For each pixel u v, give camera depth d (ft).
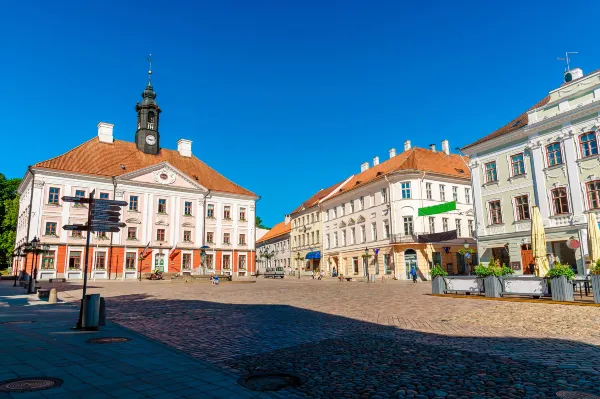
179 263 167.94
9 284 113.50
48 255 141.08
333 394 16.88
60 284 115.85
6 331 32.24
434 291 66.18
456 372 19.92
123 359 22.71
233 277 174.19
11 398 15.76
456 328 33.06
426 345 26.48
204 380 18.67
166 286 104.94
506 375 19.21
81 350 25.11
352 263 168.14
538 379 18.45
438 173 145.59
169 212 168.96
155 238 163.73
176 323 37.52
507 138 98.07
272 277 189.26
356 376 19.52
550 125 89.51
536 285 53.52
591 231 60.95
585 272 80.79
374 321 37.52
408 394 16.74
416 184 142.82
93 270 147.74
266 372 20.47
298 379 19.17
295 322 37.60
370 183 155.12
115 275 151.53
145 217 162.71
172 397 16.19
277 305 53.52
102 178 154.40
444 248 136.67
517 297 56.29
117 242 154.30
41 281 133.28
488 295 58.03
